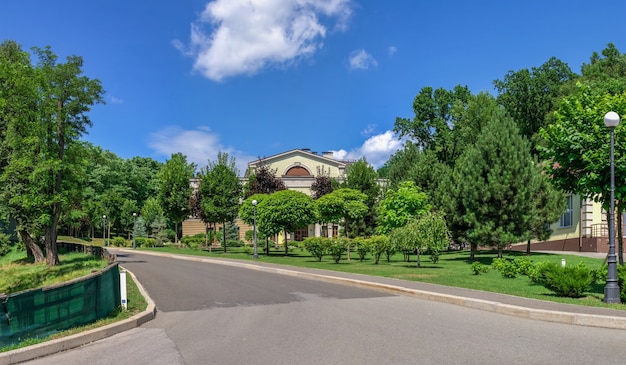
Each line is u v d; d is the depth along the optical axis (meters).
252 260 26.72
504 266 16.33
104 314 9.77
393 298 12.53
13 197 28.27
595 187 12.44
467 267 20.80
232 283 16.59
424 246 20.66
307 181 49.84
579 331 8.24
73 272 23.42
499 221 21.80
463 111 48.38
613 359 6.43
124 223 61.16
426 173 33.19
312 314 10.23
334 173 52.41
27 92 25.81
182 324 9.56
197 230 54.88
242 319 9.88
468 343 7.39
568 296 11.46
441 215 22.81
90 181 66.00
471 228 23.30
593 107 13.04
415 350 6.98
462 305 11.13
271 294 13.62
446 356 6.64
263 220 29.41
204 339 8.13
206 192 35.81
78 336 8.05
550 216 23.94
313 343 7.54
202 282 17.03
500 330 8.34
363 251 25.48
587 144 12.45
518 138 22.59
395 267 21.06
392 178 39.16
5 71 25.52
